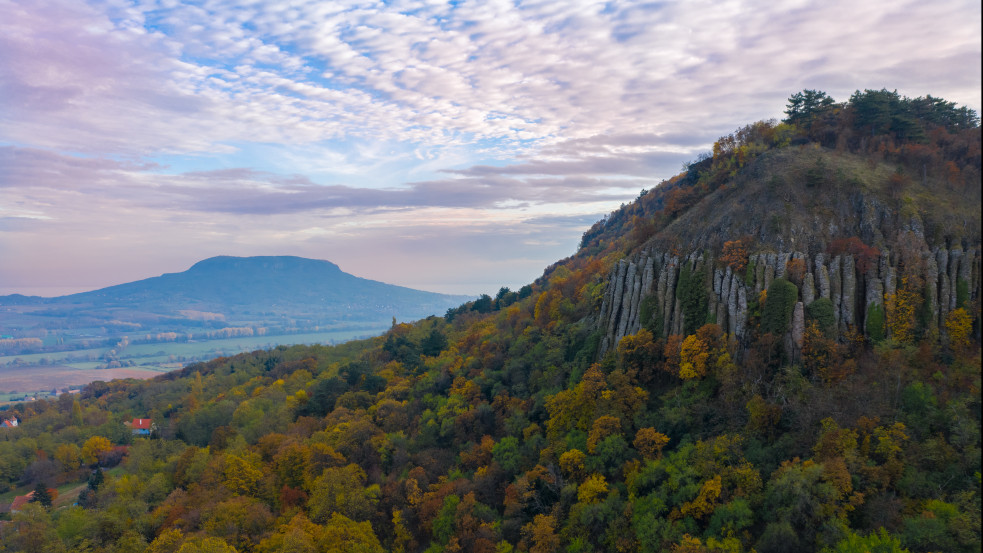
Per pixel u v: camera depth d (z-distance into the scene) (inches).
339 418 5359.3
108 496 4859.7
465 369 5580.7
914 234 3304.6
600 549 2950.3
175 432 6939.0
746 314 3440.0
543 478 3444.9
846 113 4645.7
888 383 2790.4
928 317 3024.1
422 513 3693.4
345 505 3804.1
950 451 2420.0
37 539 4079.7
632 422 3484.3
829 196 3762.3
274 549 3511.3
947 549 2082.9
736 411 3164.4
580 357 4345.5
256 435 5625.0
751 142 4734.3
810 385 2994.6
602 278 5128.0
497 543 3211.1
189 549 3383.4
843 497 2449.6
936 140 4232.3
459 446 4367.6
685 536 2566.4
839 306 3240.7
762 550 2440.9
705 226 4084.6
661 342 3757.4
